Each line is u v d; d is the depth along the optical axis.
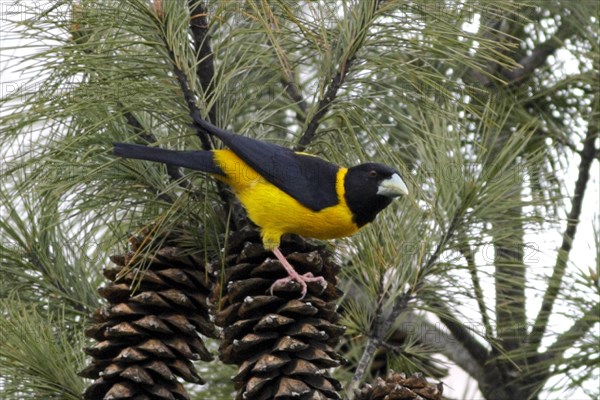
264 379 6.89
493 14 7.29
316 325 7.13
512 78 10.94
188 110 7.25
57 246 8.34
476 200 8.04
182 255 7.42
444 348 10.37
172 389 7.00
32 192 7.50
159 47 7.07
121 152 7.11
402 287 8.25
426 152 8.50
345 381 9.60
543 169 10.23
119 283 7.29
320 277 7.40
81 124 7.22
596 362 8.51
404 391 7.06
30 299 8.31
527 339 9.11
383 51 7.64
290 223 8.02
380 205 8.27
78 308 8.39
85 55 6.78
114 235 7.61
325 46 7.41
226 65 7.50
